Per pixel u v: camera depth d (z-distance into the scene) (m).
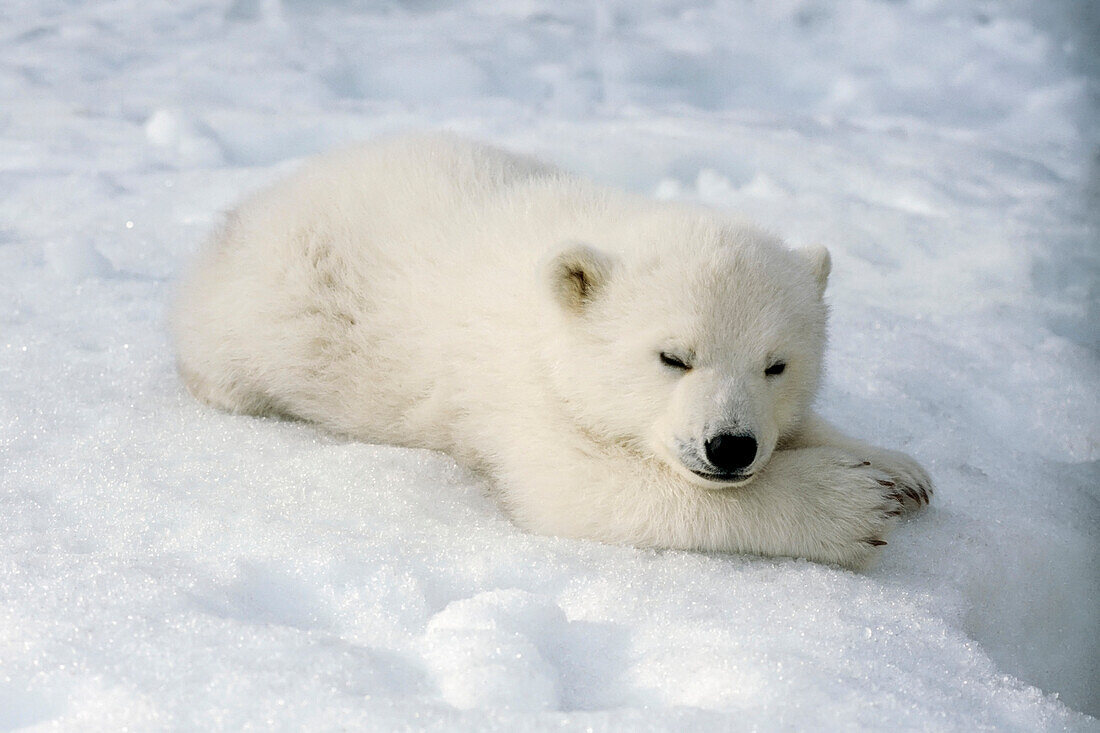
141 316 11.37
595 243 8.28
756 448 6.98
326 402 9.34
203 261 9.79
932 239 15.39
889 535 7.95
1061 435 10.34
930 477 8.38
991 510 8.52
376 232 9.16
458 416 8.67
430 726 4.84
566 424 7.85
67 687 5.14
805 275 7.95
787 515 7.45
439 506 7.95
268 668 5.21
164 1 30.17
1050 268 14.70
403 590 6.34
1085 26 31.23
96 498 7.59
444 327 8.62
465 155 9.88
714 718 5.01
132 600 5.90
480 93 24.00
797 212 15.98
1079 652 8.14
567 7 32.38
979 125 24.75
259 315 9.28
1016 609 7.84
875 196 17.62
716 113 21.83
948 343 12.08
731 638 6.03
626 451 7.75
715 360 7.19
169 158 17.50
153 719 4.83
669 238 7.75
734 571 7.19
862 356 11.45
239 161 18.58
